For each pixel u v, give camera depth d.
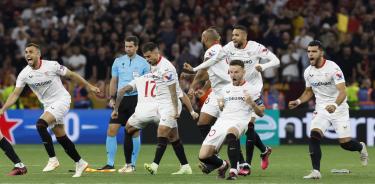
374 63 69.81
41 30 75.50
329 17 74.69
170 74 36.00
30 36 74.31
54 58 70.38
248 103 33.12
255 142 37.97
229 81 36.84
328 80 34.91
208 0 77.56
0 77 70.25
